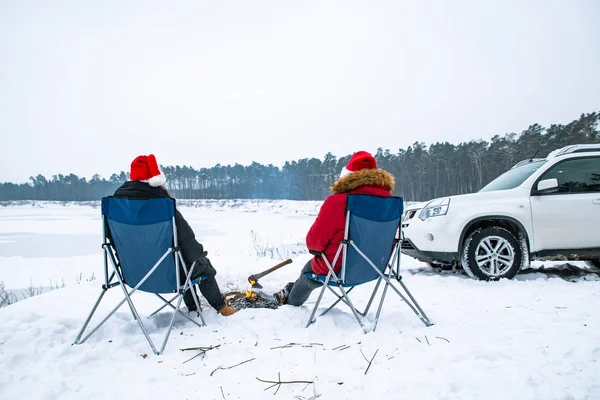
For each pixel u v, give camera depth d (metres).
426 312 2.90
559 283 3.74
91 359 2.15
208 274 2.90
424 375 1.82
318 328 2.53
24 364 2.12
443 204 4.40
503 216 4.10
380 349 2.16
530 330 2.40
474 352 2.05
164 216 2.44
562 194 4.14
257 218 32.28
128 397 1.74
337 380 1.81
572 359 1.96
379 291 3.78
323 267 2.72
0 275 8.62
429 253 4.39
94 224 28.19
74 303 3.55
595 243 4.03
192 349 2.27
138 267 2.58
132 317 3.10
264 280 4.53
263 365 2.01
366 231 2.57
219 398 1.70
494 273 4.05
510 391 1.66
